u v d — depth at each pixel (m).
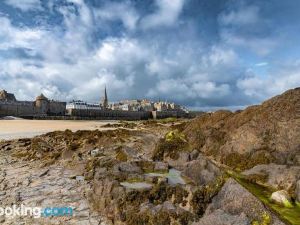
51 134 32.31
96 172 14.80
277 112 11.15
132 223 8.98
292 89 11.68
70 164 19.16
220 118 15.04
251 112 12.73
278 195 7.32
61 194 12.86
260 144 10.72
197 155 13.47
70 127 51.34
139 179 12.02
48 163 19.75
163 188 9.89
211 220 6.82
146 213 8.86
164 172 12.96
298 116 10.36
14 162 20.91
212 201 8.00
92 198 11.78
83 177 15.73
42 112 109.31
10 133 38.53
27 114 101.38
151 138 25.75
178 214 8.27
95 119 112.38
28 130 43.59
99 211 10.73
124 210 9.61
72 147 23.97
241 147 11.27
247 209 6.53
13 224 9.69
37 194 12.88
